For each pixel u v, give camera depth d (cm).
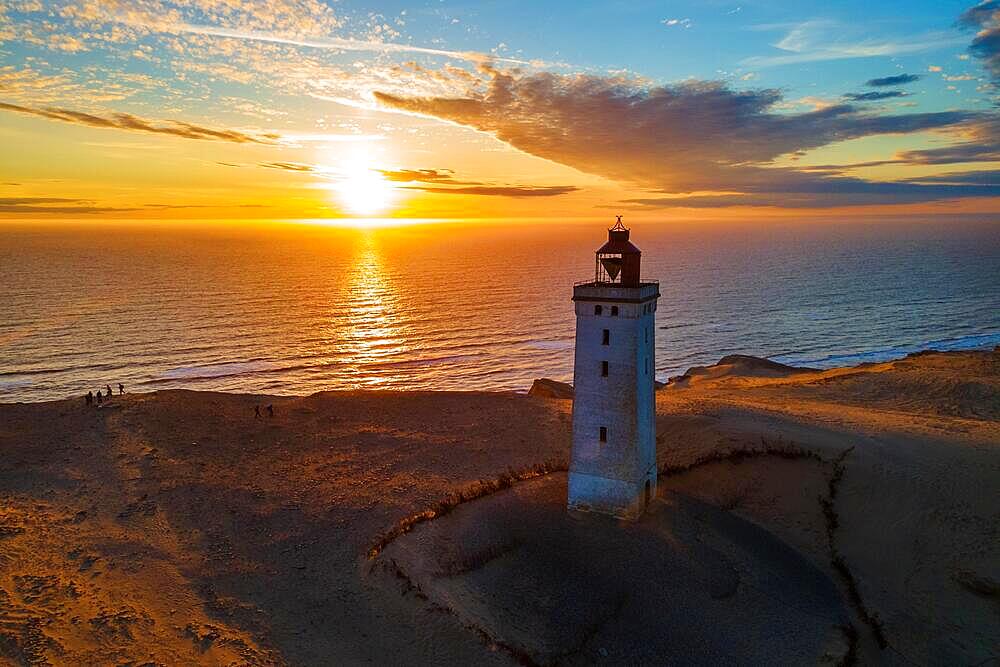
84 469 3653
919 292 16212
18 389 7362
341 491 3509
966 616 2586
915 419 4575
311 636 2270
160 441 4050
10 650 1947
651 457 3031
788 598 2509
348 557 2844
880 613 2614
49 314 11425
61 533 2864
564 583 2434
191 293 14338
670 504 3041
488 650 2177
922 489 3300
